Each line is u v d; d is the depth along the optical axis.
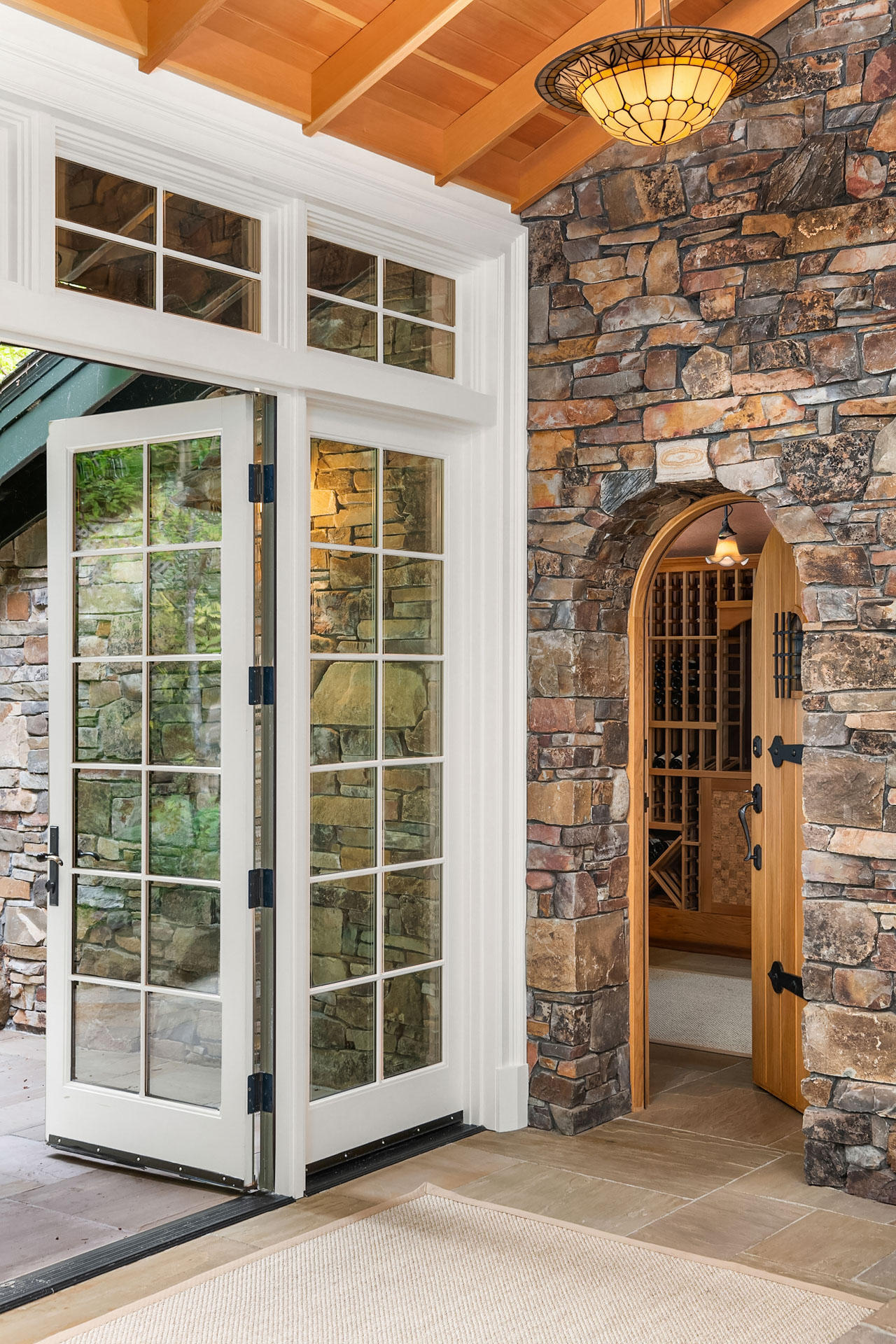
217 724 4.05
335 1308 3.28
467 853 4.76
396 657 4.53
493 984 4.71
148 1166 4.16
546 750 4.78
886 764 4.05
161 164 3.65
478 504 4.78
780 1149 4.50
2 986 5.95
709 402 4.42
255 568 4.02
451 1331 3.17
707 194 4.42
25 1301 3.31
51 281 3.35
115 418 4.25
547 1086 4.73
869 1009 4.06
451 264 4.70
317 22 3.72
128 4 3.42
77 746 4.33
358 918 4.39
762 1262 3.57
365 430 4.41
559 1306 3.30
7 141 3.30
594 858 4.82
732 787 7.89
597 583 4.84
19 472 5.48
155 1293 3.36
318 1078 4.24
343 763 4.33
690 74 2.93
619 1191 4.10
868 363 4.11
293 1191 3.99
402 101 4.25
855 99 4.13
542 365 4.81
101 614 4.30
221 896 4.02
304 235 4.05
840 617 4.15
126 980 4.23
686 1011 6.48
